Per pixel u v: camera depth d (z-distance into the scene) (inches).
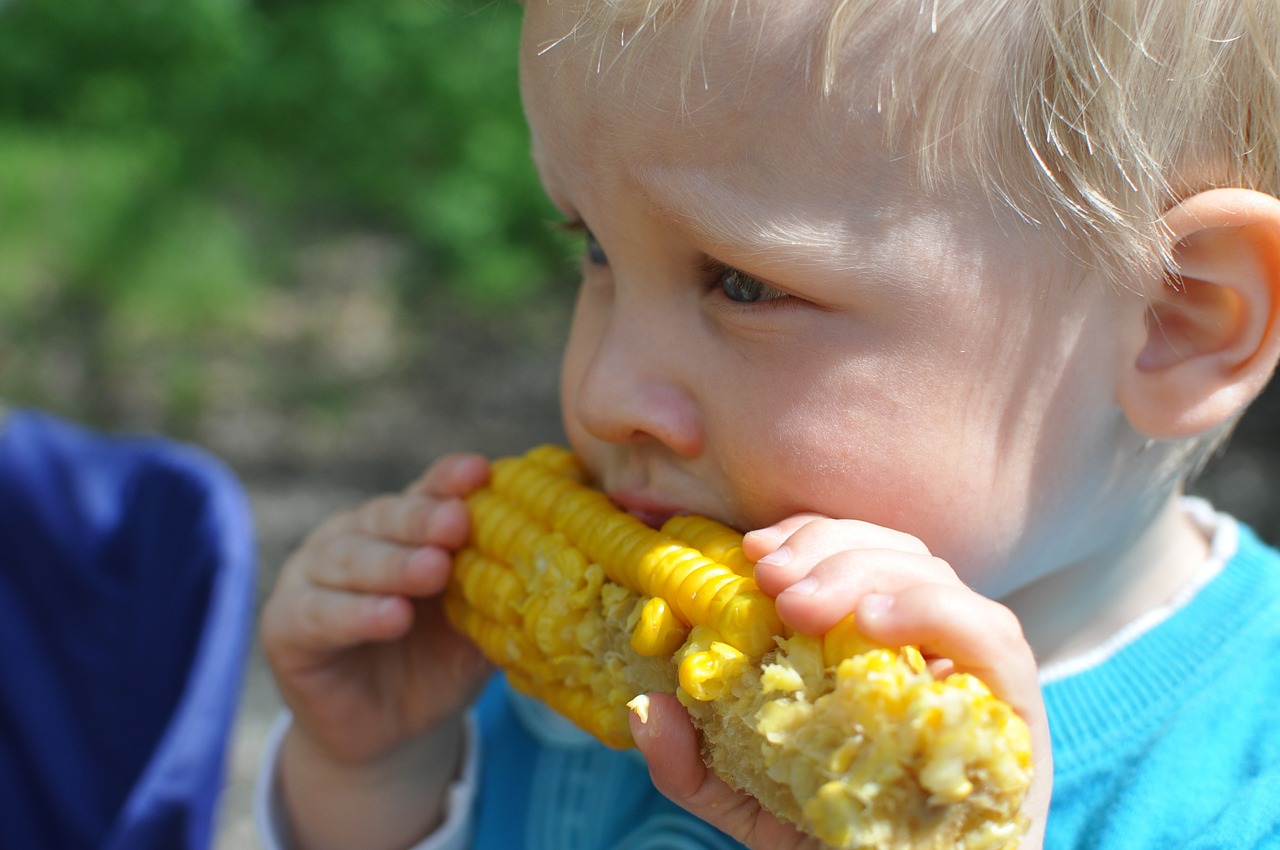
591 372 53.2
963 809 38.8
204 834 79.0
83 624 87.9
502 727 78.2
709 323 51.6
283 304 267.1
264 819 76.0
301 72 348.8
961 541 52.0
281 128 339.6
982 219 48.9
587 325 59.3
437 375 241.1
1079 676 60.6
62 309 261.1
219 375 241.3
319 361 246.2
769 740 41.4
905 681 39.2
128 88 347.3
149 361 245.8
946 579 43.3
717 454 52.0
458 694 72.0
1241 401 53.1
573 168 51.7
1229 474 177.9
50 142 330.6
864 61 46.7
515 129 305.6
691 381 51.8
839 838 38.8
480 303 264.2
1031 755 40.4
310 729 71.7
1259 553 66.0
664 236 50.2
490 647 59.4
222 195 312.7
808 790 40.8
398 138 323.6
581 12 49.5
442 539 62.4
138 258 275.0
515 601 57.3
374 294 270.4
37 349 248.1
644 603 50.3
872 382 49.3
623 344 52.7
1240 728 58.2
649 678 50.1
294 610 67.5
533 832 71.6
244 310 263.1
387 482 210.5
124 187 303.6
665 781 46.3
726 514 53.2
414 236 294.2
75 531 87.9
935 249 48.4
